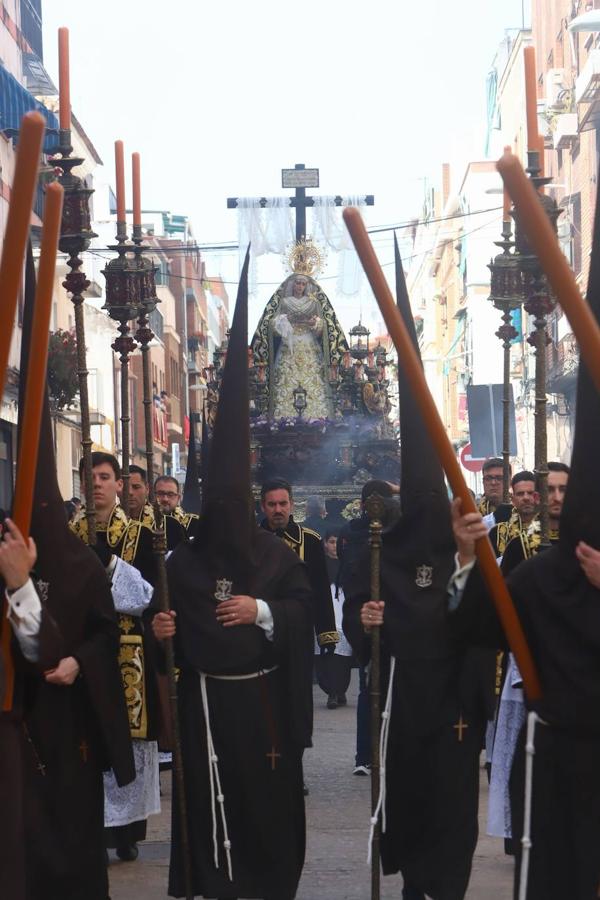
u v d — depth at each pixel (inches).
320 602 839.1
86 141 3208.7
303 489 1892.2
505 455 797.9
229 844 496.1
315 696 1256.8
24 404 378.0
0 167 2226.9
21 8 2620.6
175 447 3737.7
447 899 500.1
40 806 470.6
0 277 318.7
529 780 377.7
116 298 721.6
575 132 2672.2
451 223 4877.0
